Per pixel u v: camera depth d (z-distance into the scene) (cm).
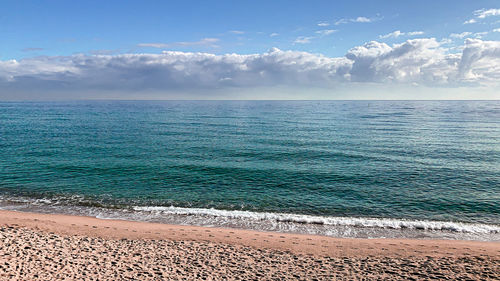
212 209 1859
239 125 7444
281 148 4050
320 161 3244
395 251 1243
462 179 2539
